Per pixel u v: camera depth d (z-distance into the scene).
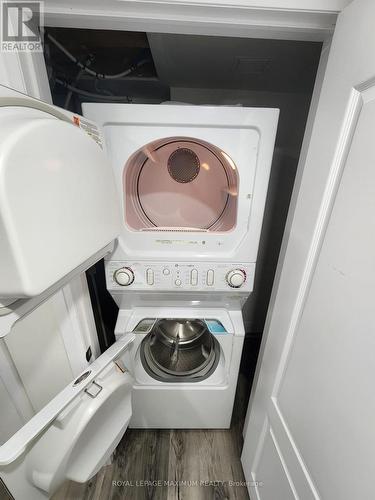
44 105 0.52
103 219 0.65
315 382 0.66
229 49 1.00
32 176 0.40
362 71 0.50
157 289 1.00
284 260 0.85
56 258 0.46
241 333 1.07
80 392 0.71
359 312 0.50
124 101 1.49
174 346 1.32
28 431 0.59
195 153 0.92
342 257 0.56
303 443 0.72
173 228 0.98
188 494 1.21
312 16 0.63
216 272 0.97
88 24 0.66
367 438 0.49
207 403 1.27
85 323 0.90
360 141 0.51
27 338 0.87
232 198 0.95
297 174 0.84
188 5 0.60
